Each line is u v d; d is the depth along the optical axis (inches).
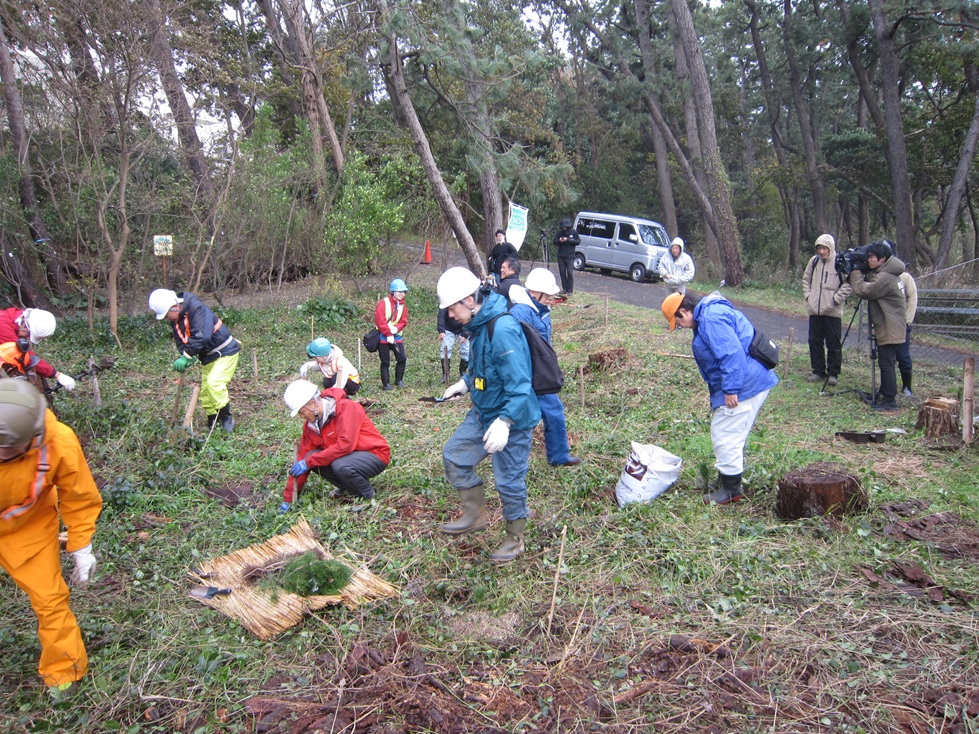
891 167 758.5
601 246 871.7
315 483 221.5
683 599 154.7
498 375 162.6
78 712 128.1
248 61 786.8
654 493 201.3
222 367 276.2
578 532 186.2
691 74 801.6
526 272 879.1
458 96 870.4
